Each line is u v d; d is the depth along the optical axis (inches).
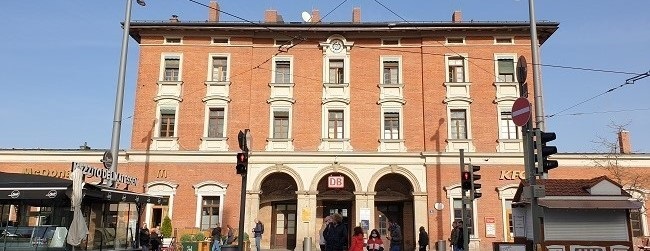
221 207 1161.4
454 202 1155.9
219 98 1213.7
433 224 1145.4
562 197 565.6
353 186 1208.8
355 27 1238.9
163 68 1232.2
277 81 1240.8
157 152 1182.3
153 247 884.0
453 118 1208.2
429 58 1234.6
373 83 1230.3
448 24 1219.9
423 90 1219.9
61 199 532.1
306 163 1186.6
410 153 1178.0
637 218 1139.3
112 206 611.5
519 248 589.9
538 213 426.3
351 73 1235.9
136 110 1212.5
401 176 1195.3
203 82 1225.4
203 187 1171.3
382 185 1224.2
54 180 538.0
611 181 574.2
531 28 703.1
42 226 531.2
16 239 522.9
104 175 587.2
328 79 1237.1
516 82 1204.5
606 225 562.6
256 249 1058.7
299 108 1218.6
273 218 1235.9
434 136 1191.6
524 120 456.1
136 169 1179.9
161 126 1209.4
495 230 1135.6
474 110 1202.0
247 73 1232.8
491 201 1152.8
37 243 522.9
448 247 1128.2
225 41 1252.5
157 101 1214.3
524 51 1224.2
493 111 1201.4
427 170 1173.7
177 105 1213.7
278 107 1217.4
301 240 1146.7
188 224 1151.0
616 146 1166.3
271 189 1227.9
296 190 1216.8
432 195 1160.8
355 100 1221.1
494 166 1170.6
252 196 1171.9
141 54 1238.9
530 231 587.2
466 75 1220.5
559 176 1163.3
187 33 1245.1
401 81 1230.3
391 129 1211.9
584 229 562.3
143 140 1196.5
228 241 1003.9
